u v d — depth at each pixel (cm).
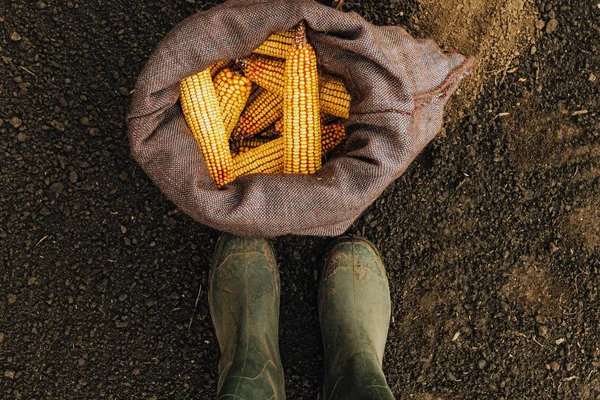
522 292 163
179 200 145
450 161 160
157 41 157
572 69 161
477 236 162
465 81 159
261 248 155
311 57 145
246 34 143
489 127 161
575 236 163
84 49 156
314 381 161
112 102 157
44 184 157
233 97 151
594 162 162
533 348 163
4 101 155
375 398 139
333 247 158
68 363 158
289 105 147
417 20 159
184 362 159
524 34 159
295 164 149
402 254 161
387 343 162
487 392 163
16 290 157
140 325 159
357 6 158
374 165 142
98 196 158
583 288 163
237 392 140
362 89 142
